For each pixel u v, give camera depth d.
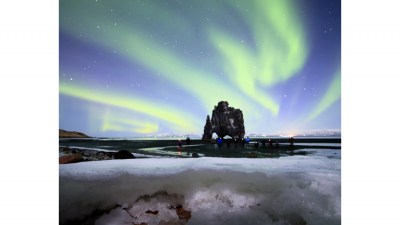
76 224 2.03
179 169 2.70
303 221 1.88
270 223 1.87
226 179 2.41
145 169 2.69
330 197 2.09
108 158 6.90
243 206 2.10
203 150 13.54
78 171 2.58
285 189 2.22
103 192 2.21
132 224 1.95
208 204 2.16
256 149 14.51
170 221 1.96
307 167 2.96
